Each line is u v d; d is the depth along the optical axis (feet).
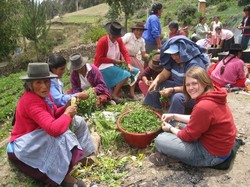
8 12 73.31
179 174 12.50
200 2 94.58
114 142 15.17
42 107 11.37
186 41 14.79
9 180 12.86
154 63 18.47
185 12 98.32
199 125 11.40
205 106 11.22
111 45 20.53
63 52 64.18
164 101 15.88
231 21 79.20
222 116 11.45
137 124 14.48
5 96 41.68
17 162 11.98
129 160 13.91
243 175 12.14
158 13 26.55
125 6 66.13
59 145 11.50
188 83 11.62
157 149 12.99
